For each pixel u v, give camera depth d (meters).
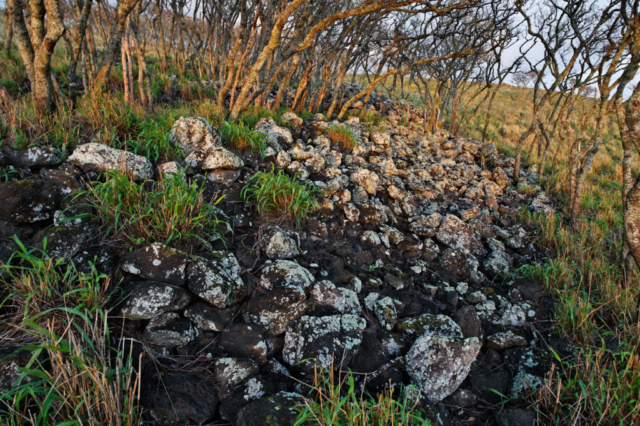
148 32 13.20
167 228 2.52
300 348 2.32
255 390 2.08
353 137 5.96
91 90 4.34
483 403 2.46
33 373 1.58
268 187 3.34
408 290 3.30
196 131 3.81
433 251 3.94
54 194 2.49
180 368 2.09
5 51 7.52
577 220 5.47
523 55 7.69
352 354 2.38
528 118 16.98
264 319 2.39
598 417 2.21
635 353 2.71
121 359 1.84
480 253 4.30
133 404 1.82
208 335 2.31
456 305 3.29
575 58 6.47
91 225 2.47
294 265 2.76
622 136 3.71
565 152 9.83
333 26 8.37
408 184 5.34
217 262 2.58
